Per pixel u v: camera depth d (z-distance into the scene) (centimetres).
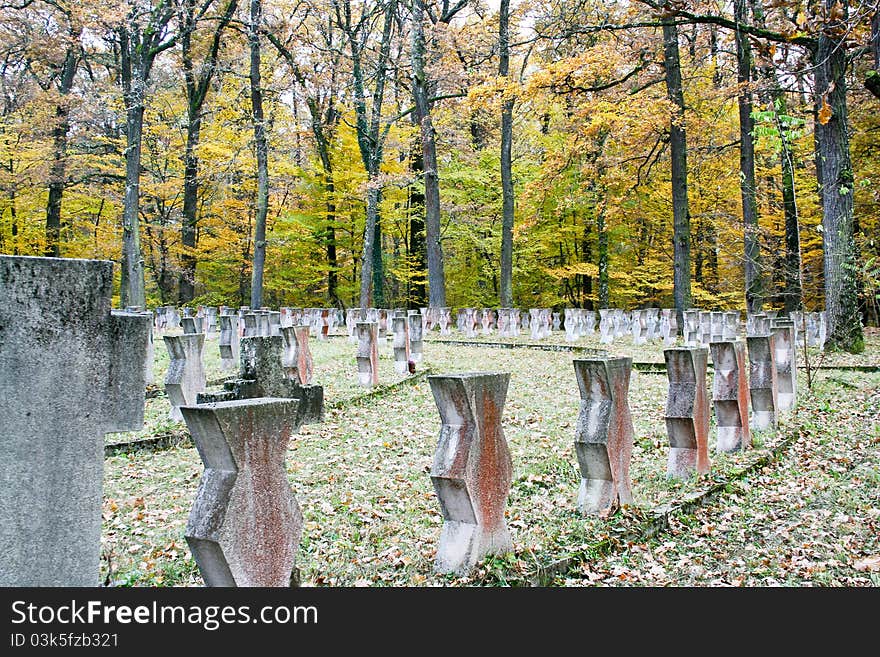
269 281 3344
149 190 3028
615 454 582
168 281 3616
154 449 824
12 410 346
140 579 461
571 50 2117
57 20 2334
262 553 378
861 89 1752
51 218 2877
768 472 725
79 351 369
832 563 499
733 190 2558
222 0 2731
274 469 386
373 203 2592
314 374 1305
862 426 909
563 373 1362
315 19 2678
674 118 1988
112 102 2678
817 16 793
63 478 363
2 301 344
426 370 1381
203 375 984
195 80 2828
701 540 545
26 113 2719
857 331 1633
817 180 2038
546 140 2892
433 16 2780
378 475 716
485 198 3238
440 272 2525
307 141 3136
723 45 1994
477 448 476
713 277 3152
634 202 2598
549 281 3359
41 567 357
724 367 811
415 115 2962
